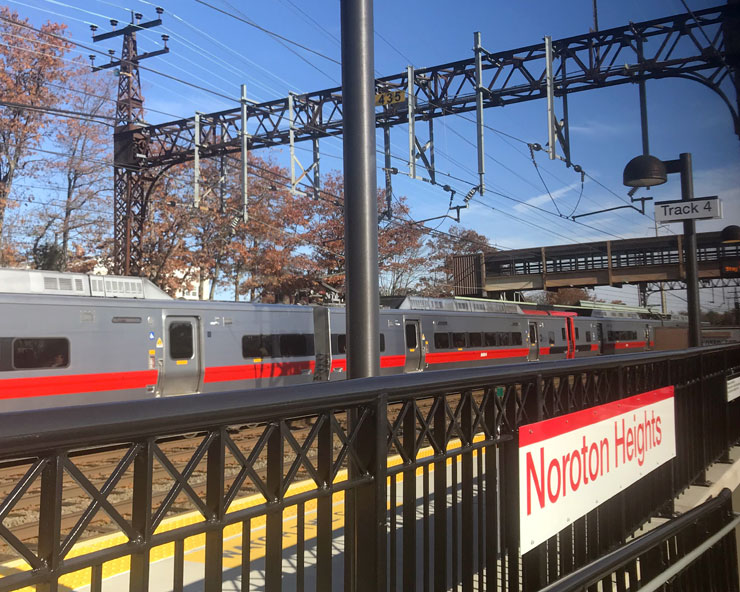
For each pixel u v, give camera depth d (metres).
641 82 12.12
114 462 9.91
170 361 14.20
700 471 6.31
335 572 4.30
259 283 33.66
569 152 16.73
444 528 2.56
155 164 22.67
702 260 46.34
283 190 32.94
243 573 1.76
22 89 26.12
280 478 1.85
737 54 13.91
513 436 2.89
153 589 4.04
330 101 18.84
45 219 28.25
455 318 23.64
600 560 3.01
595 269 49.34
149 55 22.92
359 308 3.89
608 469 3.81
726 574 4.21
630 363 4.35
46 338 12.07
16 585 1.26
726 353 7.79
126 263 22.92
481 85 16.08
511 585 2.83
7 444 1.22
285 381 17.09
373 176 4.00
